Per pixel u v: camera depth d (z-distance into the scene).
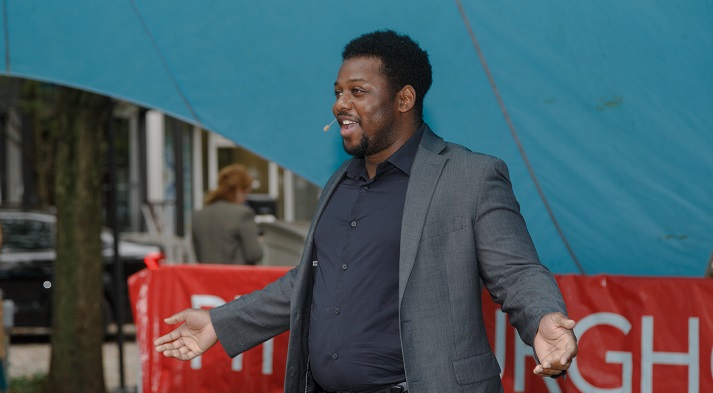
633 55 5.12
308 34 5.54
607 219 5.34
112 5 5.64
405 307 3.23
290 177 25.34
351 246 3.36
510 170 5.44
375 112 3.38
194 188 24.73
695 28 4.98
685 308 4.88
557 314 2.94
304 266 3.49
